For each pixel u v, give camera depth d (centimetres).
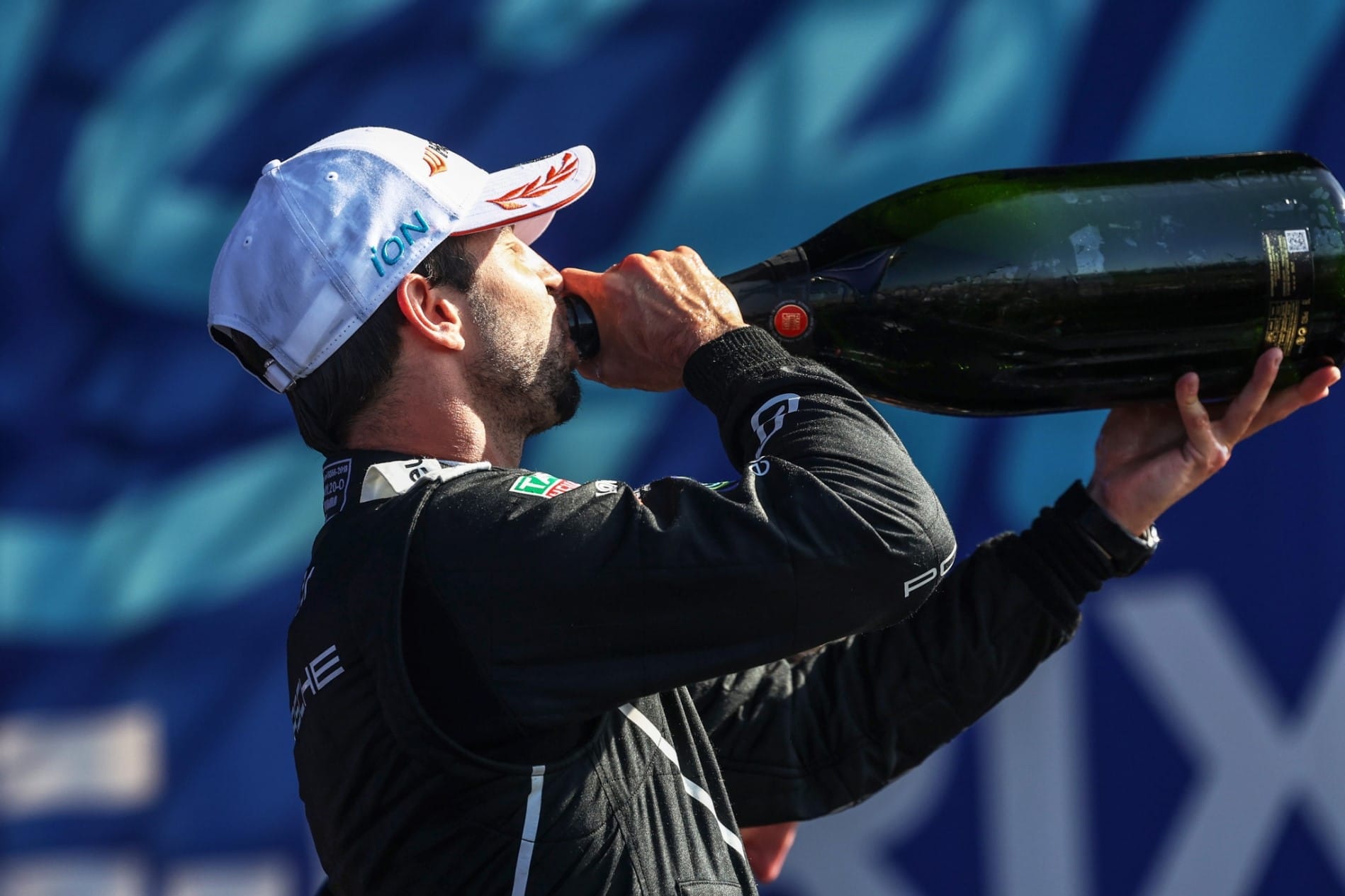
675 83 1070
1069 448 1052
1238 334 487
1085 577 530
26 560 1027
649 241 1061
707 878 420
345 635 413
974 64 1075
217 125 1062
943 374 520
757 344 457
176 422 1055
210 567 1052
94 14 1053
